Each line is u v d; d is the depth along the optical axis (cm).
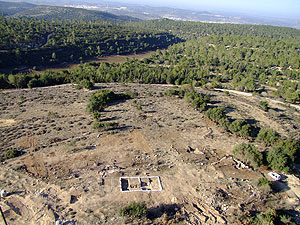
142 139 3659
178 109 5253
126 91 6234
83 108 5028
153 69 10356
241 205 2416
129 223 2102
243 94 8225
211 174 2888
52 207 2217
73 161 2967
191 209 2312
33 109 4900
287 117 5756
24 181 2558
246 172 2983
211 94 7181
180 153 3331
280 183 2841
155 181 2694
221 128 4344
